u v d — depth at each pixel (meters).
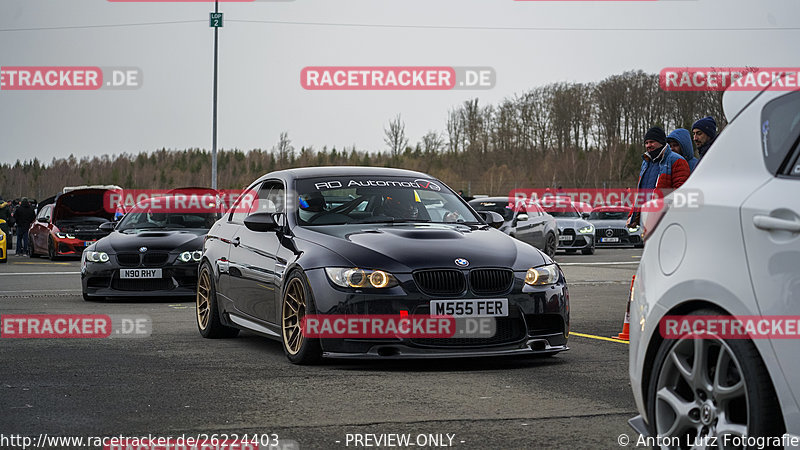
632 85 57.47
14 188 56.69
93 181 59.22
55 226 23.06
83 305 11.90
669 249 3.70
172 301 12.54
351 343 6.59
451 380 6.22
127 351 7.73
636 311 3.90
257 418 5.09
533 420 4.97
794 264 3.11
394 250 6.71
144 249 12.27
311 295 6.76
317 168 8.31
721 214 3.45
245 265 7.98
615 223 28.58
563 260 22.12
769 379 3.22
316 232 7.29
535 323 6.80
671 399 3.62
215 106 33.38
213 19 32.97
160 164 61.75
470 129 56.84
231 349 7.87
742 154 3.58
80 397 5.68
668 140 8.68
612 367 6.71
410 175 8.30
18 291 14.26
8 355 7.47
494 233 7.43
